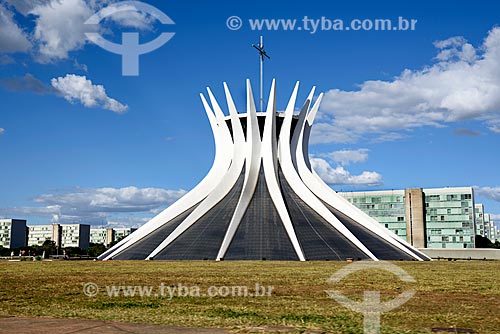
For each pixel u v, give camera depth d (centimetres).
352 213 6794
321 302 2125
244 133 7338
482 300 2183
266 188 6894
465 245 10625
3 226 18712
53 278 3312
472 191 10706
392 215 11038
